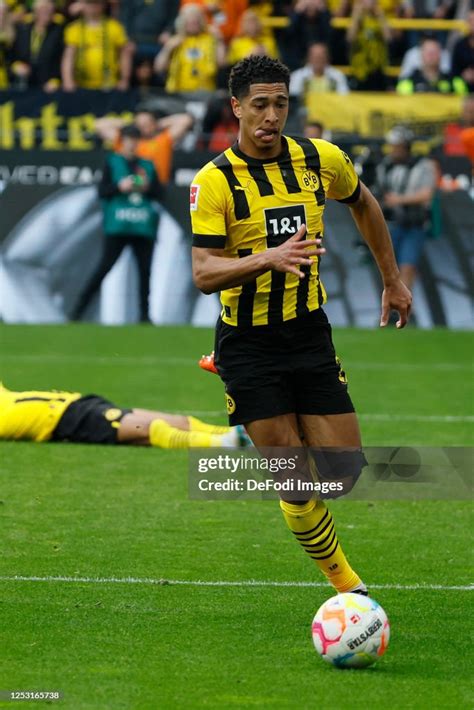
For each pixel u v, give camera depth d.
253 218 18.28
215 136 60.12
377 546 23.69
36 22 63.41
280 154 18.55
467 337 57.16
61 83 63.50
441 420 36.72
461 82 63.94
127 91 60.53
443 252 60.41
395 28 68.94
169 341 54.47
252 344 18.53
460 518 26.08
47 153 60.50
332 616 16.89
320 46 62.59
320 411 18.62
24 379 43.47
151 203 59.06
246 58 18.16
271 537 24.31
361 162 59.59
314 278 18.73
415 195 58.34
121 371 46.06
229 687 16.09
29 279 60.25
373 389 42.66
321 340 18.75
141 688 16.02
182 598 20.14
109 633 18.31
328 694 15.86
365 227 19.78
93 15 62.78
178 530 24.72
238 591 20.61
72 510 26.12
